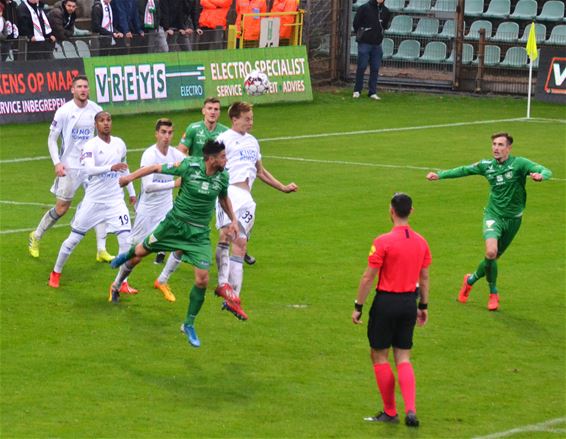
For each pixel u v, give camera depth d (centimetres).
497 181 3191
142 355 2758
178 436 2238
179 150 3497
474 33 8994
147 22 7194
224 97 7419
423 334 2977
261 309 3161
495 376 2678
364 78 8975
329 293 3325
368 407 2455
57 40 6675
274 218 4316
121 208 3325
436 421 2375
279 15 8031
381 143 6234
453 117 7362
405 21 9156
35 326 2961
